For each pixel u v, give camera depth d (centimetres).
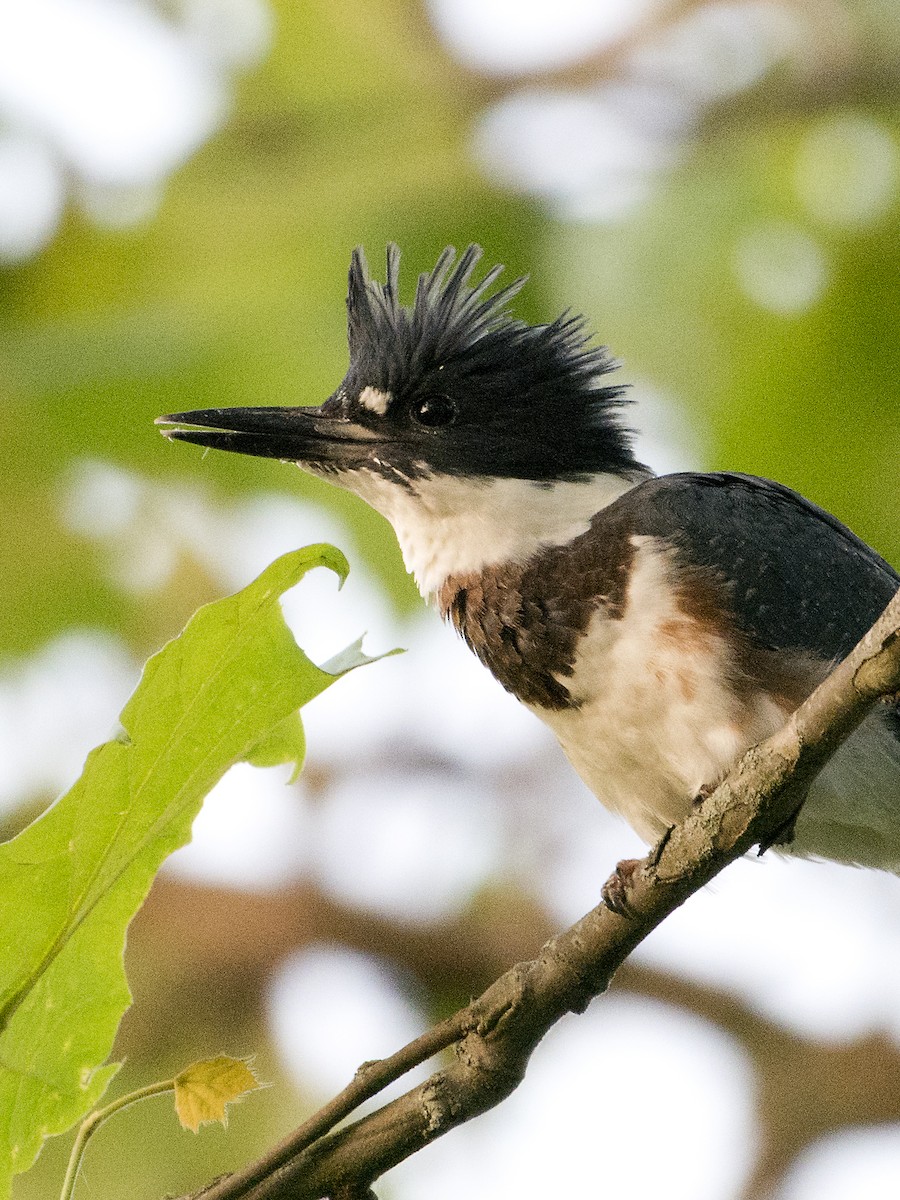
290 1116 1211
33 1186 1198
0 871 530
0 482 1281
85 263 1241
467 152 1214
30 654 1359
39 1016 545
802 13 1206
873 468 1232
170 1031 1227
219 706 541
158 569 1358
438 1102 583
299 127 1212
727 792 601
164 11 1214
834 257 1230
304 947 1230
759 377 1229
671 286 1222
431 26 1212
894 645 561
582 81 1213
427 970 1225
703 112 1214
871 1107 1166
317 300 1209
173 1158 1207
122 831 539
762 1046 1197
